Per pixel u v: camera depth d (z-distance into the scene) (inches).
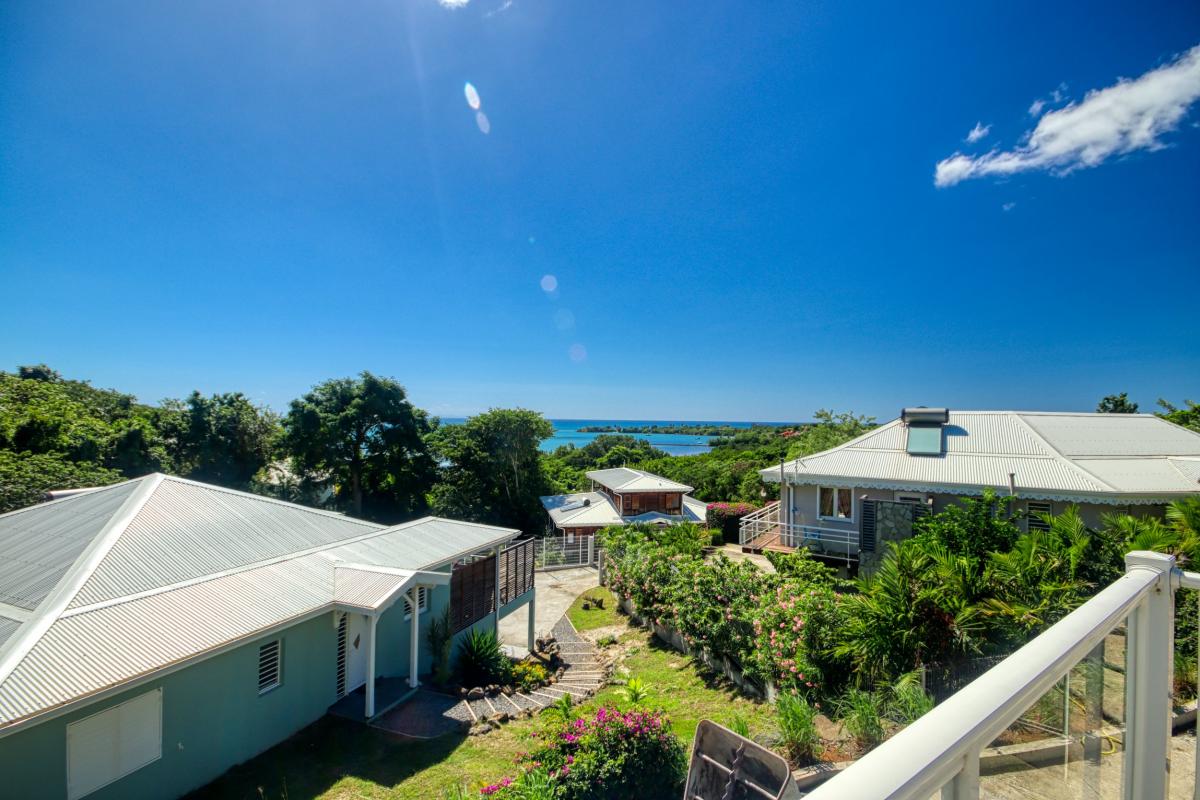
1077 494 586.6
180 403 1327.5
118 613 348.8
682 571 568.1
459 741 408.8
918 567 327.0
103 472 909.2
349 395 1379.2
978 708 47.1
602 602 813.2
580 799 246.5
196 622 365.1
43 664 292.5
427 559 543.8
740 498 1407.5
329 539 555.2
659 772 259.6
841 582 583.2
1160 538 322.0
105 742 312.8
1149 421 770.8
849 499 738.2
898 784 35.5
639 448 2650.1
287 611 407.8
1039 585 305.6
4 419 965.2
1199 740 91.4
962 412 823.7
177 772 345.1
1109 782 72.9
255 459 1370.6
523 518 1435.8
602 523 1160.2
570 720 295.0
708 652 488.4
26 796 282.8
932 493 660.7
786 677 363.3
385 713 454.6
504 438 1425.9
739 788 125.3
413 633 505.7
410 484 1429.6
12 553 433.1
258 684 396.2
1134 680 81.0
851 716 280.5
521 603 702.5
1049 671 56.1
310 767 375.9
